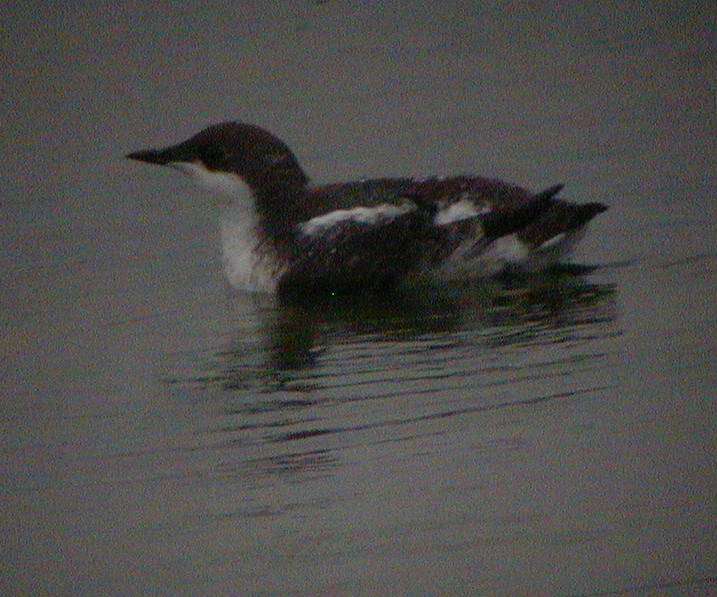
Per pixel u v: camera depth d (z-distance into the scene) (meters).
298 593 9.75
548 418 11.67
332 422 11.91
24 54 21.66
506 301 14.38
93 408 12.55
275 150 15.46
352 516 10.52
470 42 21.34
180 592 9.83
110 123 19.83
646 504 10.45
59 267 16.09
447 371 12.71
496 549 10.09
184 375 13.14
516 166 17.83
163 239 16.77
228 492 10.94
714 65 20.17
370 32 21.81
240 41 21.73
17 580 10.05
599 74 20.23
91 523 10.68
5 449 11.88
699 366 12.34
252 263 15.33
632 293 14.20
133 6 22.73
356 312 14.52
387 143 18.75
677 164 17.41
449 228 14.89
